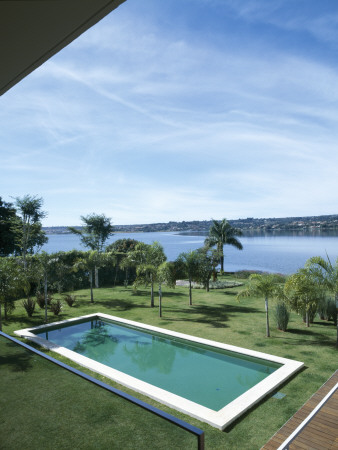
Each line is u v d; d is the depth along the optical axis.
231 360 9.92
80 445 2.04
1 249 28.00
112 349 11.11
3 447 2.15
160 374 9.01
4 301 13.49
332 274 10.85
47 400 2.18
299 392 7.48
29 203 23.59
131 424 1.95
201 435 1.71
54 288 21.11
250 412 6.70
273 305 15.89
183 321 13.77
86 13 1.38
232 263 44.41
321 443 5.36
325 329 12.20
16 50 1.66
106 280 24.61
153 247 17.09
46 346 10.74
